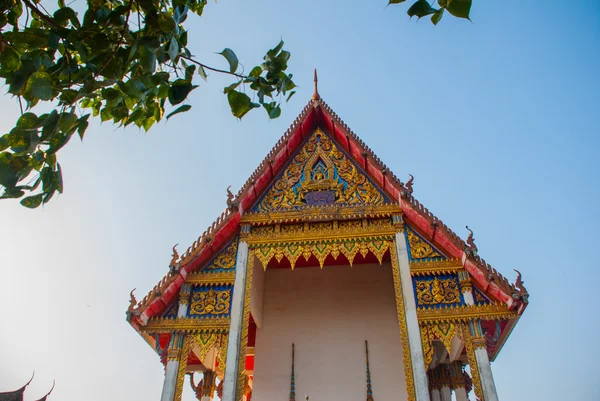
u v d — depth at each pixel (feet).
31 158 19.36
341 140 55.06
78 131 18.42
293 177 53.36
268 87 20.35
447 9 15.92
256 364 57.41
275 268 64.49
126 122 21.90
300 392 55.11
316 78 58.75
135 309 42.73
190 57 19.01
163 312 45.16
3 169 18.78
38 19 20.33
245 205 50.67
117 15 18.58
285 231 49.14
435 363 55.93
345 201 50.55
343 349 57.41
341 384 55.21
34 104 19.04
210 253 48.37
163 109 22.08
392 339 57.57
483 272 42.45
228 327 43.52
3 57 18.38
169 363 41.83
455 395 52.26
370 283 62.08
